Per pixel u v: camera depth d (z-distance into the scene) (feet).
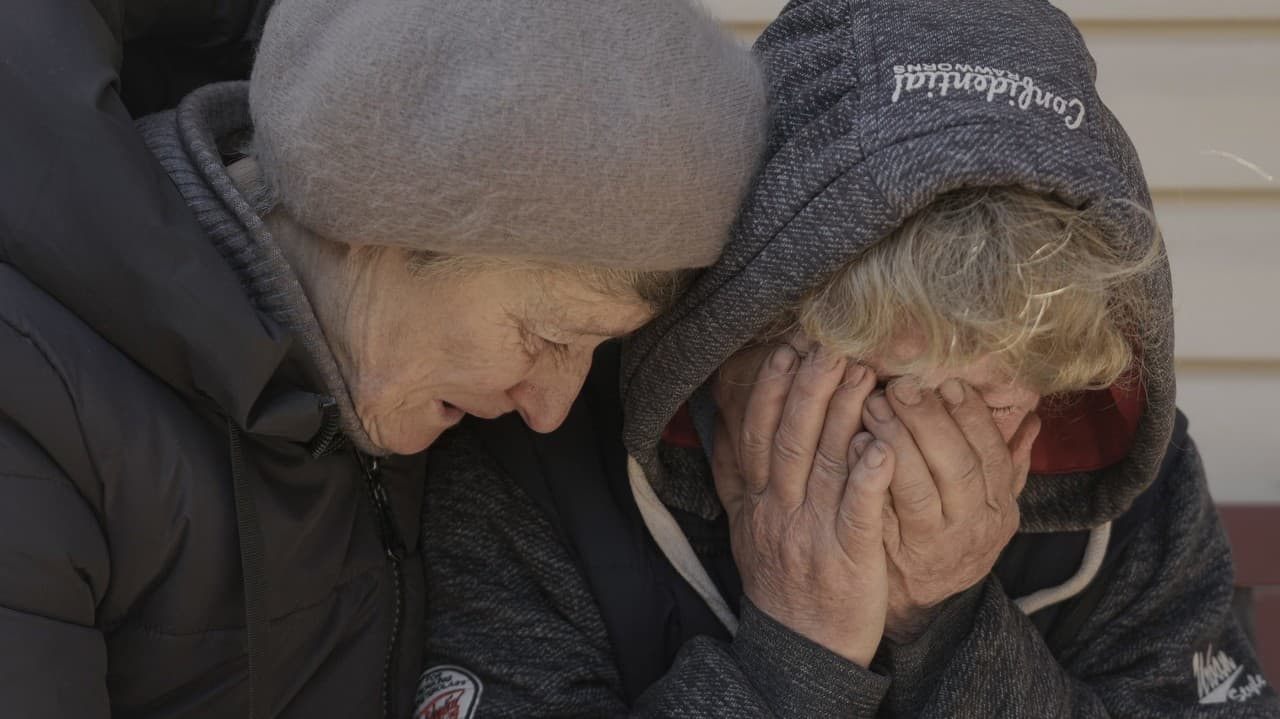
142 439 4.01
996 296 3.94
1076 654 5.49
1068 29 4.29
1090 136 4.03
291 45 3.95
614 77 3.76
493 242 3.85
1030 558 5.50
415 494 5.24
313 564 4.58
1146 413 4.78
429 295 4.27
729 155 3.97
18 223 3.92
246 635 4.41
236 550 4.28
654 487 5.30
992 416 4.81
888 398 4.64
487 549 5.38
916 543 4.80
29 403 3.80
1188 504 5.48
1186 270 8.56
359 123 3.76
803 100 4.32
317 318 4.42
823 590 4.77
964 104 3.95
